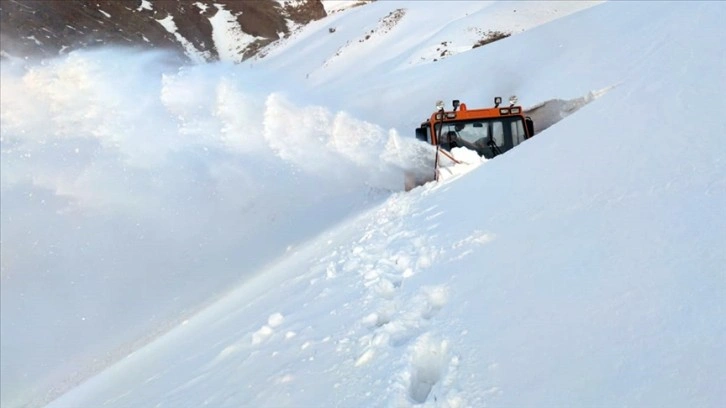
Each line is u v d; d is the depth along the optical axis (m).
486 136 10.07
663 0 20.25
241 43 106.94
